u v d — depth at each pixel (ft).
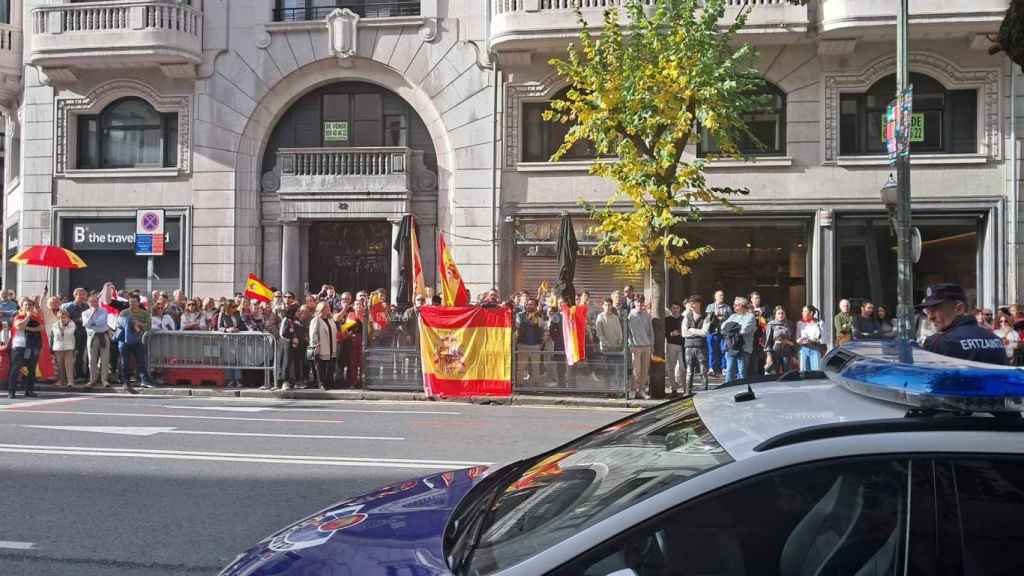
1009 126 61.98
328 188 69.26
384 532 9.34
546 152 68.23
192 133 71.05
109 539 18.61
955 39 62.23
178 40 68.49
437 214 69.46
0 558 17.29
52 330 51.75
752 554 7.06
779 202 64.39
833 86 63.87
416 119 70.90
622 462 8.96
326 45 70.03
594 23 62.49
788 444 7.30
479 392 48.11
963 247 63.41
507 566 7.49
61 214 72.18
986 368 7.87
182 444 30.76
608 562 7.11
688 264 66.03
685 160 64.75
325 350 50.19
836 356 10.49
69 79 71.67
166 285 71.72
